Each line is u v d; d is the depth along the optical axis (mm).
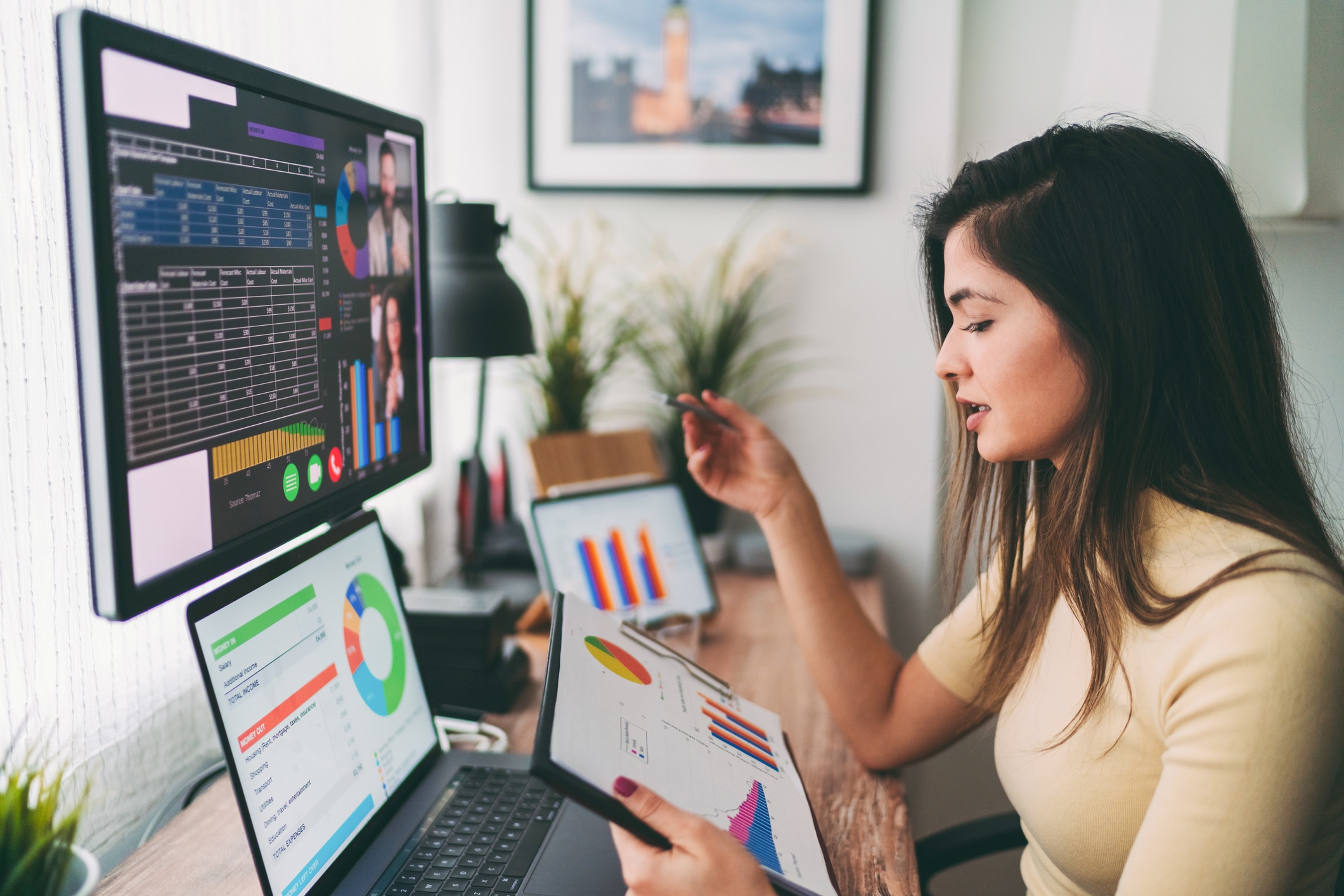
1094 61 1587
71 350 841
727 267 1842
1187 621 631
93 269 484
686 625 1352
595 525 1366
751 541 1744
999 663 882
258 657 630
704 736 729
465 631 1073
